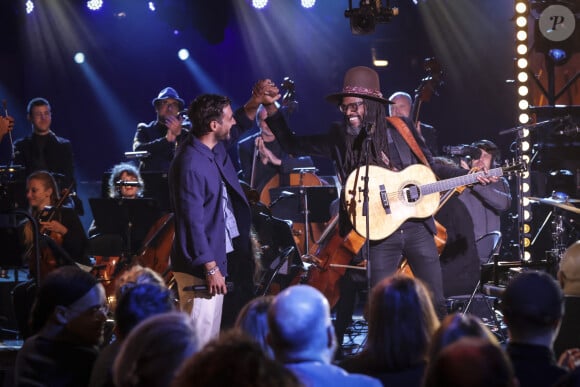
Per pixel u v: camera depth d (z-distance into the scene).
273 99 14.02
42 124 22.41
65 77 31.34
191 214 12.47
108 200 16.94
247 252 13.48
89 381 8.74
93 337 8.95
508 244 21.50
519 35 18.25
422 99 19.73
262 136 22.73
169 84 32.09
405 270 15.48
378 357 7.58
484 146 18.70
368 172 13.74
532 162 19.20
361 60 30.17
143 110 32.19
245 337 4.84
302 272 16.83
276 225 17.31
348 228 14.05
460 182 14.11
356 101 13.86
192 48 31.75
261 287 16.53
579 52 19.09
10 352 14.80
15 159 22.33
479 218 18.31
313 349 6.64
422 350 7.54
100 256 17.55
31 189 16.78
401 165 14.22
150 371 5.66
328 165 29.89
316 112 30.94
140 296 7.97
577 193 18.86
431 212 14.01
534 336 7.47
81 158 32.09
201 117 12.77
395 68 29.03
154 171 20.52
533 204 18.86
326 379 6.48
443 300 14.02
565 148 18.97
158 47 31.70
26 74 30.94
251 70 31.30
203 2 27.25
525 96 18.25
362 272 16.28
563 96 21.55
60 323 8.77
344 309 16.88
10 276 20.67
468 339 4.96
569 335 10.08
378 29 28.80
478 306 17.59
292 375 4.82
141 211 16.95
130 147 32.25
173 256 12.88
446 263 16.95
